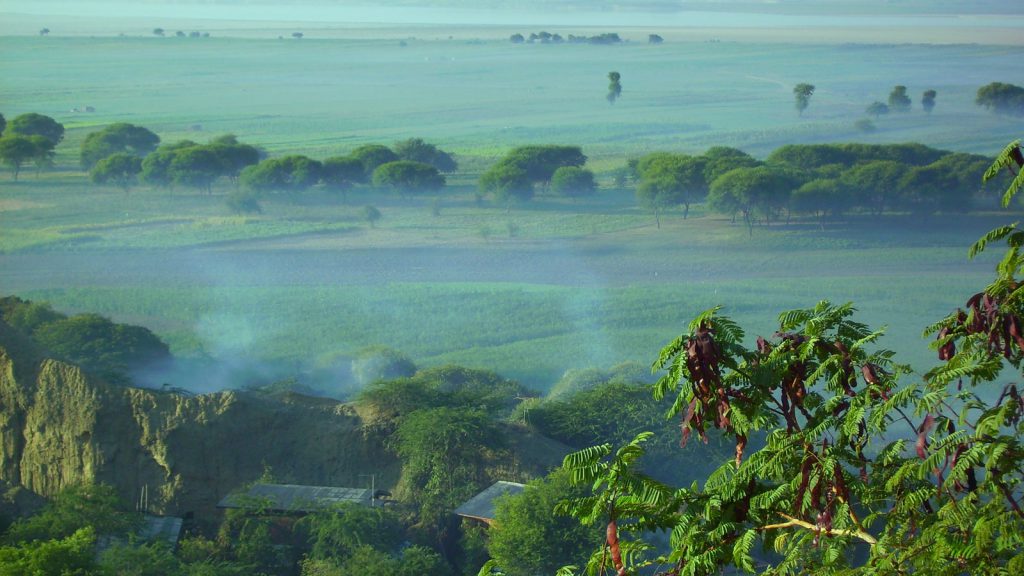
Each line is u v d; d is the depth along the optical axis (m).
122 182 164.88
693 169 139.62
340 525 37.75
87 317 71.44
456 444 42.25
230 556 38.69
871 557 9.76
